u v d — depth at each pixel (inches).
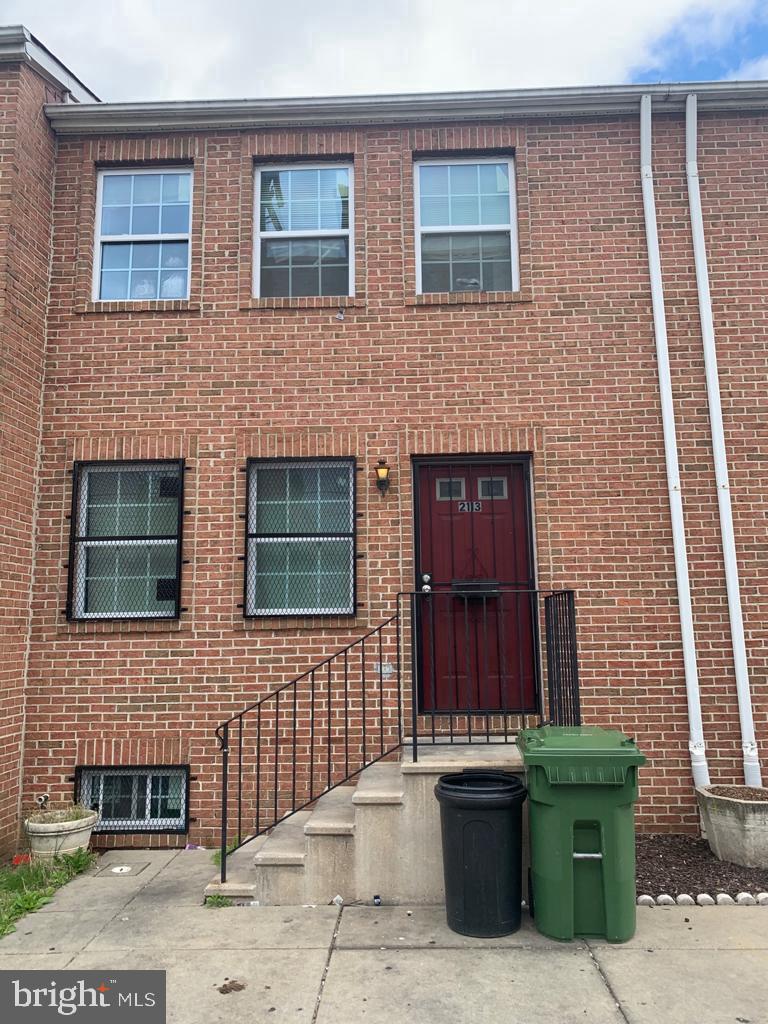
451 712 211.2
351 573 251.6
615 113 267.0
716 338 254.7
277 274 271.7
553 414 252.1
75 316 261.7
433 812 185.5
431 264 270.4
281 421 255.0
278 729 239.3
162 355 259.4
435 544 250.8
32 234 253.3
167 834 234.5
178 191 274.8
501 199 271.9
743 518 245.4
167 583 253.3
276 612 251.0
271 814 235.0
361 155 268.5
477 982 146.3
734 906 181.5
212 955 158.9
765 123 265.4
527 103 264.1
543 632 240.7
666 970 150.4
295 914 179.3
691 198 259.8
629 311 257.0
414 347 257.4
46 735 240.1
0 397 231.6
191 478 252.8
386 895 184.4
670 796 232.1
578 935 164.6
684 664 237.0
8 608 233.3
